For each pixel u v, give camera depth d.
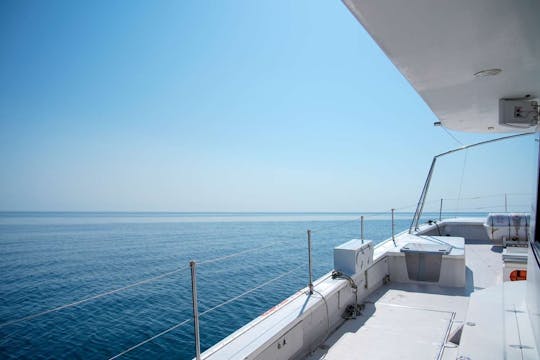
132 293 18.72
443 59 2.24
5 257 37.94
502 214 8.22
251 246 43.22
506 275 4.78
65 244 52.25
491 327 2.36
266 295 16.78
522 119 3.00
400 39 1.97
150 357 10.04
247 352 2.44
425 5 1.61
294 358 3.12
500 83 2.67
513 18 1.71
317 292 3.78
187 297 17.36
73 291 21.27
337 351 3.34
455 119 3.74
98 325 13.84
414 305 4.59
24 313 16.88
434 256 5.59
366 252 4.84
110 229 90.50
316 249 35.50
